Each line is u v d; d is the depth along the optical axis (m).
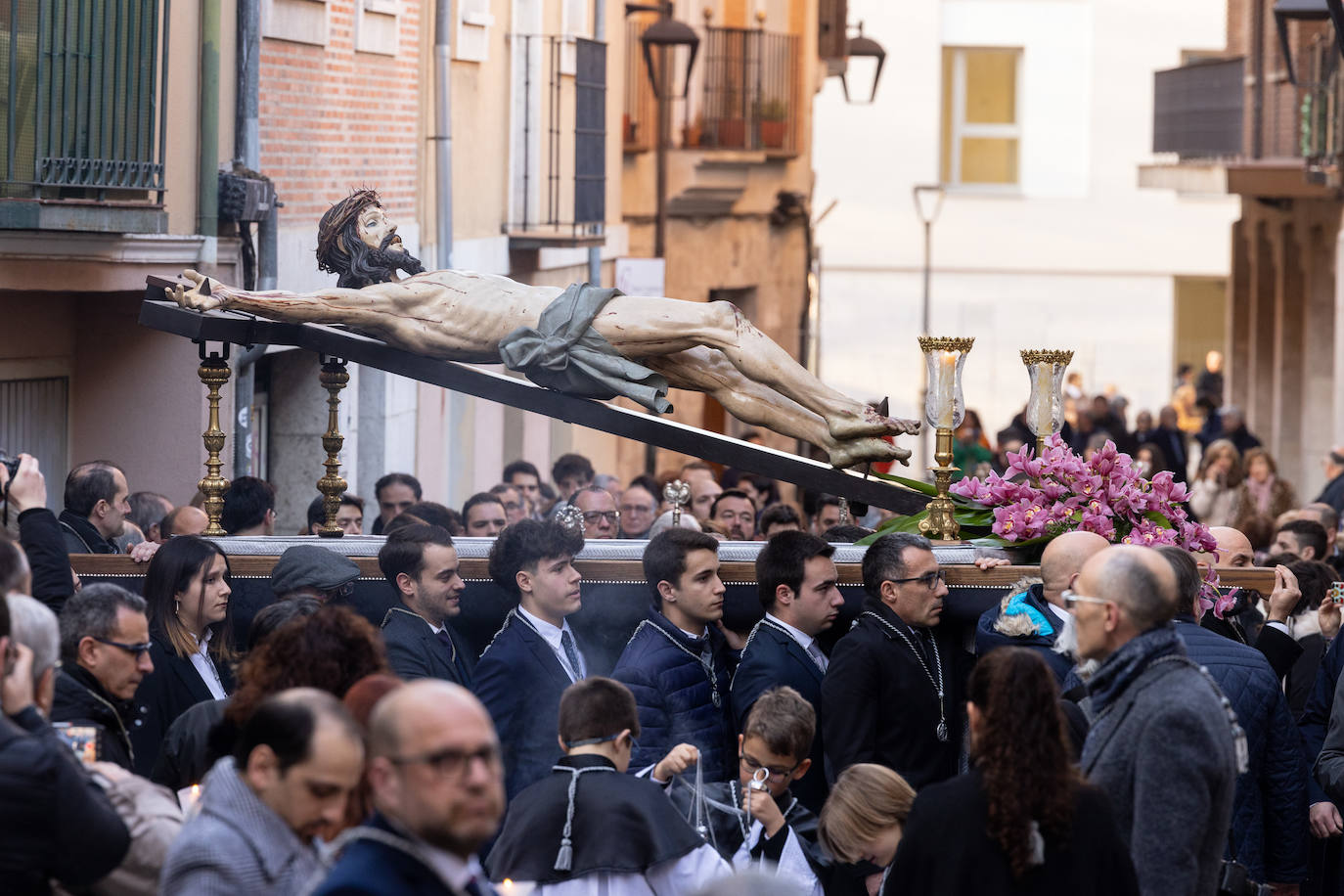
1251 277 49.69
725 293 42.84
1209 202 71.19
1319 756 11.24
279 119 20.52
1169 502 12.29
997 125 71.69
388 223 13.01
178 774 9.29
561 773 9.23
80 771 7.56
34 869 7.14
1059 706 8.02
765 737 9.78
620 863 9.01
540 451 33.41
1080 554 10.46
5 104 16.17
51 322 18.33
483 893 6.71
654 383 12.62
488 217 29.09
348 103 22.59
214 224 18.50
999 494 12.37
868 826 9.25
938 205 47.50
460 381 12.81
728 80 40.59
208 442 13.03
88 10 16.38
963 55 71.50
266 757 6.94
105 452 18.91
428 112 25.64
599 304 12.68
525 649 11.14
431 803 6.34
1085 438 38.00
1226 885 9.73
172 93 17.88
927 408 12.73
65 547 10.35
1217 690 8.48
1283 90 42.19
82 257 16.50
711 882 8.41
